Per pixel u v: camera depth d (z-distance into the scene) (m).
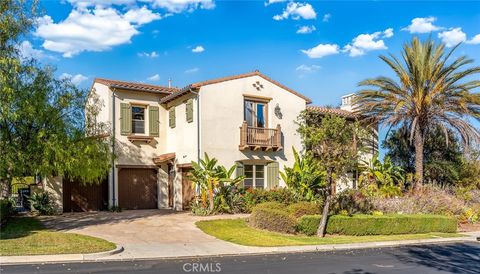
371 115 26.62
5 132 16.61
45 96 17.67
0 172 16.36
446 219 20.39
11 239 13.09
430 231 19.86
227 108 22.53
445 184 27.81
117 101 23.25
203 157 21.52
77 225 17.11
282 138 24.12
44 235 13.77
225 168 21.88
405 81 25.30
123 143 23.30
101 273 9.62
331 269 10.88
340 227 17.78
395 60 25.91
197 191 21.47
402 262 12.27
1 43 15.91
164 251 12.71
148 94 24.48
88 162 18.50
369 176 25.00
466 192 26.30
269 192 21.47
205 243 14.19
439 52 25.00
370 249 15.12
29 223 17.45
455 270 11.19
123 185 23.58
